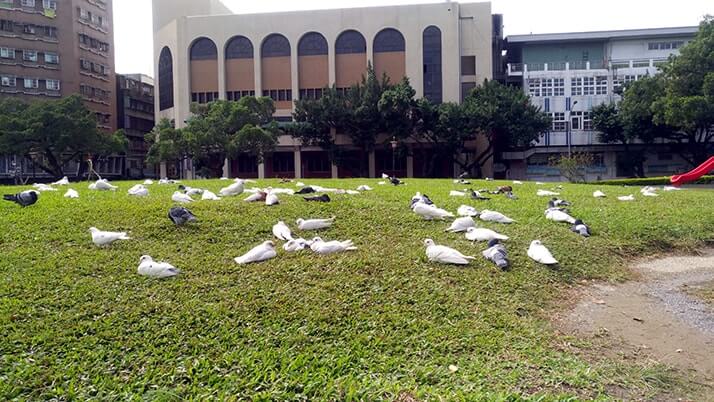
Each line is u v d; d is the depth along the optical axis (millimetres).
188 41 53969
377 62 52062
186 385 4910
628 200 15547
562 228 11297
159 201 11961
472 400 4637
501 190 16328
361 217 11352
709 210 13797
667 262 10281
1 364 5199
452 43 50750
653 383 5246
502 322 6566
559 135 52438
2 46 51438
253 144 39062
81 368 5156
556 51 54656
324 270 7906
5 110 41875
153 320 6125
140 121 67750
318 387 4852
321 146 48594
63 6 54812
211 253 8672
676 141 49125
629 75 51375
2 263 7738
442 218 11305
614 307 7629
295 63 52625
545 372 5332
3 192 14281
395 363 5387
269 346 5633
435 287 7434
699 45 35875
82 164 49094
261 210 11406
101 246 8734
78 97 42969
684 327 6887
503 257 8609
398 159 50906
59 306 6430
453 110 44469
